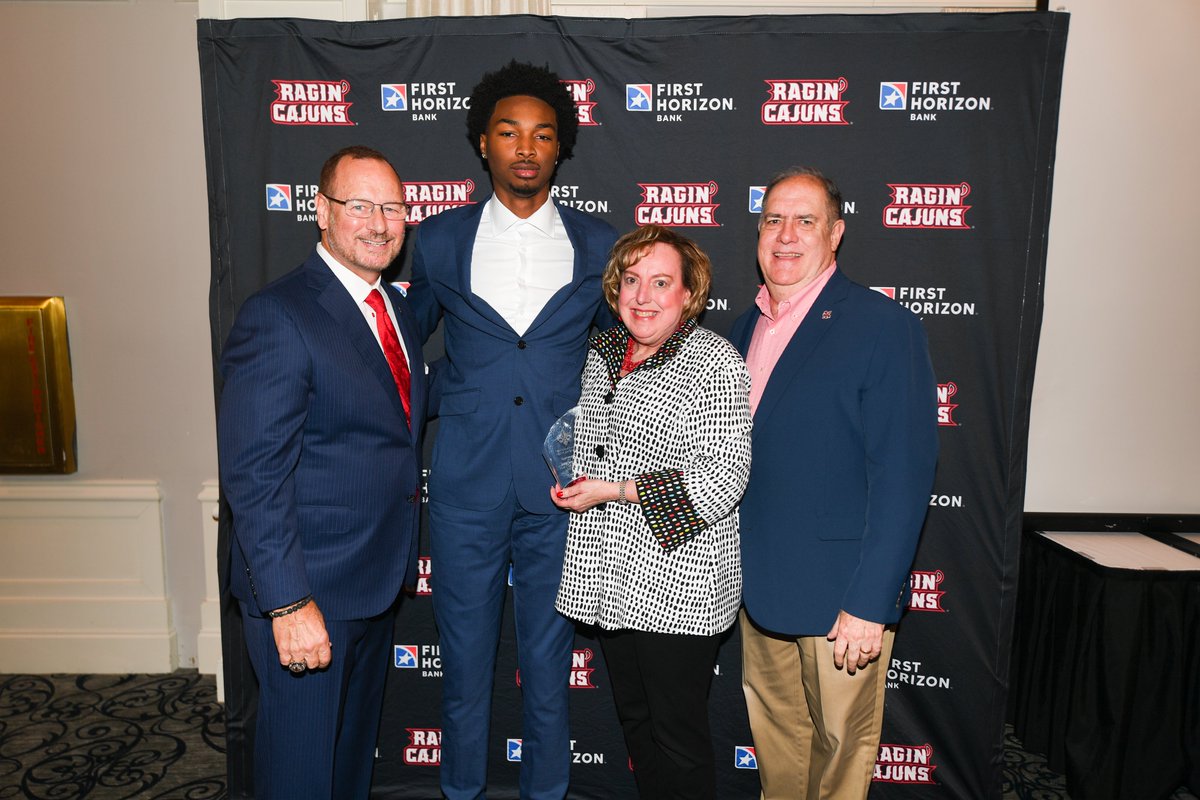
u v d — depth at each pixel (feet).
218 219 6.91
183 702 8.68
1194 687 6.94
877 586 5.18
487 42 6.77
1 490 9.04
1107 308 8.18
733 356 5.25
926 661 7.23
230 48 6.77
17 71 8.55
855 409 5.36
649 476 5.13
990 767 7.20
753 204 6.89
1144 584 6.82
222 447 4.95
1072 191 8.02
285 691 5.25
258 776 5.42
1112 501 8.41
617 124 6.84
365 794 6.36
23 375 8.79
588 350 6.12
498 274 5.85
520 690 7.47
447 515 5.93
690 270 5.36
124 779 7.34
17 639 9.19
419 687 7.47
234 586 5.41
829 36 6.68
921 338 5.38
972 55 6.63
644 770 6.01
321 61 6.78
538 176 5.64
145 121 8.61
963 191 6.77
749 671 6.47
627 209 6.93
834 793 5.77
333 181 5.20
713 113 6.81
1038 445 8.39
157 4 8.45
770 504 5.53
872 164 6.79
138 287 8.86
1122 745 6.95
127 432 9.07
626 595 5.32
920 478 5.24
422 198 6.93
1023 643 8.08
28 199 8.72
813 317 5.49
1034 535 7.95
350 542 5.31
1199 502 8.35
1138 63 7.82
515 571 6.18
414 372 5.76
